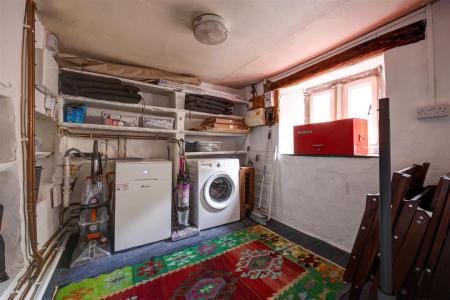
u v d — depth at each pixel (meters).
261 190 2.88
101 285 1.43
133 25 1.64
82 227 1.80
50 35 1.69
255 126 3.13
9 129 1.07
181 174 2.39
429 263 1.00
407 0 1.36
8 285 1.02
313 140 2.20
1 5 1.00
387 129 0.75
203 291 1.37
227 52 2.12
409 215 1.07
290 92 2.82
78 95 1.97
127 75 2.26
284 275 1.54
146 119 2.38
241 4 1.39
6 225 1.11
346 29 1.70
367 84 2.25
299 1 1.36
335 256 1.82
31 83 1.28
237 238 2.19
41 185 1.76
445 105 1.31
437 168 1.36
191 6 1.41
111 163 2.40
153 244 2.06
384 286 0.76
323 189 2.14
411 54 1.47
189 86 2.73
